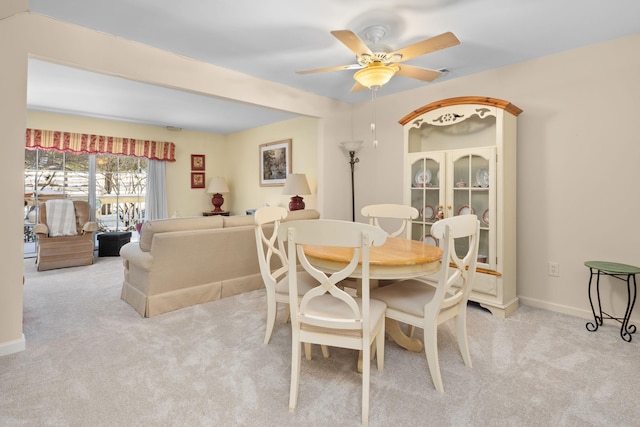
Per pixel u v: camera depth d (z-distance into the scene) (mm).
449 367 1933
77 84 3607
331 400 1631
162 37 2484
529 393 1683
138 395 1666
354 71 3174
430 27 2314
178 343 2229
